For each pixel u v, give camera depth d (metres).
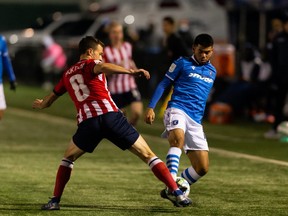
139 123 44.94
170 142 22.02
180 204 20.97
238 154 33.25
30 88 67.94
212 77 22.53
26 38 71.50
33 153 33.34
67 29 69.94
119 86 35.75
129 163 30.78
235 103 47.16
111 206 22.47
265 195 24.31
